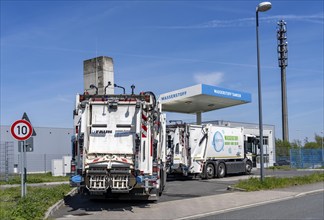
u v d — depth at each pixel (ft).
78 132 44.16
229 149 95.66
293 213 40.55
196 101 110.32
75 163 44.09
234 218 38.24
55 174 115.44
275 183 65.51
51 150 173.27
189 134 86.43
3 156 140.46
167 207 45.03
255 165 106.01
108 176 42.60
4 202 46.11
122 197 47.91
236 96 108.27
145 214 40.55
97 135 44.21
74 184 43.16
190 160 86.12
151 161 44.60
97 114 44.73
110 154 43.65
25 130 43.91
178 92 106.83
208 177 89.51
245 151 101.71
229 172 94.94
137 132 43.78
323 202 49.26
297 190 61.87
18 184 83.46
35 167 165.27
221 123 157.79
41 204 41.78
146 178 43.65
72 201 50.44
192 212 41.73
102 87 77.46
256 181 65.87
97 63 78.84
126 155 43.60
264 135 163.84
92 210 43.14
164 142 58.65
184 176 89.97
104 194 45.42
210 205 46.65
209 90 102.01
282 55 229.45
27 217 36.35
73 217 38.68
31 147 51.06
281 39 229.66
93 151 43.75
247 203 48.32
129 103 44.55
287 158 174.91
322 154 162.20
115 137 44.06
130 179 43.01
